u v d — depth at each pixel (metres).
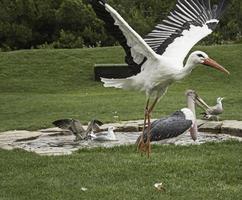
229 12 32.41
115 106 17.47
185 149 10.02
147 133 9.42
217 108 13.20
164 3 32.97
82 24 33.22
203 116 13.85
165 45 9.01
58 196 7.20
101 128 12.82
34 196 7.21
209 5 9.62
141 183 7.75
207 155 9.48
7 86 23.94
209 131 12.56
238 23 32.50
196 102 12.88
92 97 20.41
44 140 12.04
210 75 24.52
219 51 27.05
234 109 15.97
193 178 7.95
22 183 7.82
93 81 24.50
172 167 8.52
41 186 7.66
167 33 9.19
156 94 9.02
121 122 13.77
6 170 8.61
